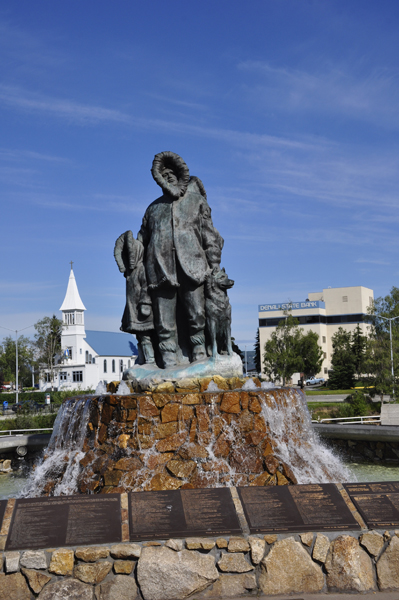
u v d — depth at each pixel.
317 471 9.55
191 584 5.32
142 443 8.75
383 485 6.04
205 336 10.68
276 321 77.88
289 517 5.65
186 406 8.92
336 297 78.88
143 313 10.71
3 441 15.62
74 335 77.06
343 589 5.45
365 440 15.57
